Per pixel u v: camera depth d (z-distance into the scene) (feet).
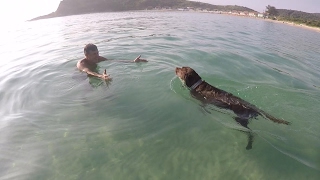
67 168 3.78
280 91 6.56
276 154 4.08
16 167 3.82
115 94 6.05
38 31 18.99
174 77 7.16
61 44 12.57
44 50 11.23
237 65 8.81
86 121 4.98
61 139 4.45
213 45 12.05
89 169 3.76
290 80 7.70
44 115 5.24
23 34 17.49
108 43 12.16
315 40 18.40
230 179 3.58
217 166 3.82
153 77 7.12
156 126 4.81
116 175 3.65
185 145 4.28
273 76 7.96
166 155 4.03
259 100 6.00
